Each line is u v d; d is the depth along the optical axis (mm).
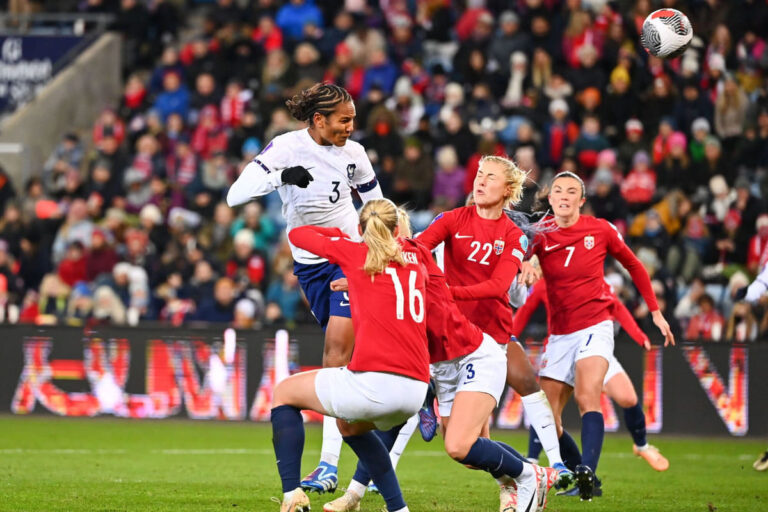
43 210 58438
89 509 23547
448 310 21094
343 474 31141
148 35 71812
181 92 64625
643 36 29406
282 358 46250
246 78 64438
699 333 47938
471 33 63719
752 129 55969
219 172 59438
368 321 19469
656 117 57250
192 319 50188
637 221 52094
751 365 43844
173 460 33844
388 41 64938
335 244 20078
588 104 57500
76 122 69562
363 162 24516
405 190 55156
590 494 24875
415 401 19547
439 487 28406
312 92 23312
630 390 28359
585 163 55312
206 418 46562
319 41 64375
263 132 60562
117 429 43344
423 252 20906
